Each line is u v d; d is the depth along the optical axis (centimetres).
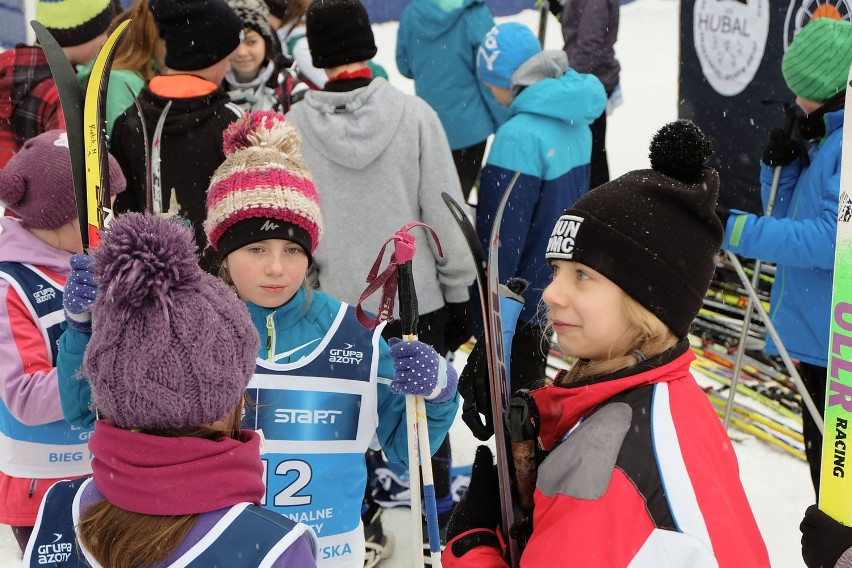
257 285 192
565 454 141
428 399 185
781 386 449
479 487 170
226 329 119
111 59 195
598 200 150
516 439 154
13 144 395
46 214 218
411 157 295
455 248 302
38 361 213
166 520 117
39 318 217
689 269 148
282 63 418
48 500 132
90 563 121
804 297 309
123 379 114
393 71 1015
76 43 385
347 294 300
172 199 263
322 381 194
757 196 467
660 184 149
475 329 374
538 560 135
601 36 553
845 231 161
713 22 463
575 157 354
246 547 118
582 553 130
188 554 116
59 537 128
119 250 116
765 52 439
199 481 117
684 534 130
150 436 116
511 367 322
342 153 289
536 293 342
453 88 527
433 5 518
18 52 390
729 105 467
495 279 161
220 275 205
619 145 795
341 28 287
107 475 119
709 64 471
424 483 180
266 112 204
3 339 211
